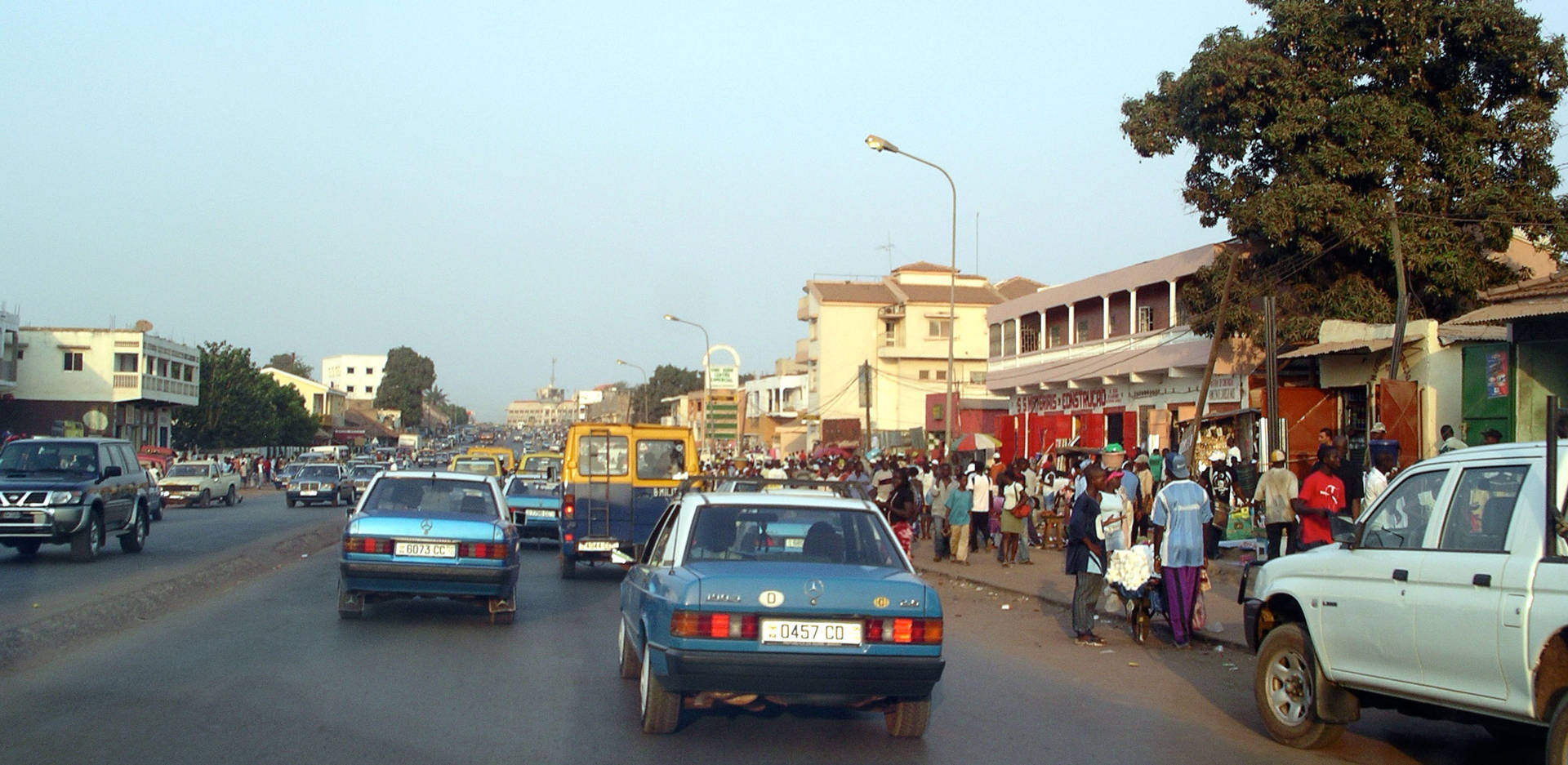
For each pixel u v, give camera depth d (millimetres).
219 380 74750
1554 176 22312
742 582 6918
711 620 6812
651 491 17562
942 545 21609
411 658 9930
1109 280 34062
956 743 7492
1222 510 18312
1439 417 18891
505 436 184375
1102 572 12242
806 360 71562
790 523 7852
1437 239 21531
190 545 21078
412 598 12273
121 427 62906
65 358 60750
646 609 7516
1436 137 22453
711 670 6777
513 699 8336
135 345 61500
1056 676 10266
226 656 9695
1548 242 22438
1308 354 20016
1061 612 15023
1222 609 14102
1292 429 21516
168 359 66688
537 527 23375
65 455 17625
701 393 99375
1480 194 21562
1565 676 5875
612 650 10711
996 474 22562
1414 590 6715
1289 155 22891
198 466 40562
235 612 12570
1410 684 6750
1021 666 10773
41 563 16703
